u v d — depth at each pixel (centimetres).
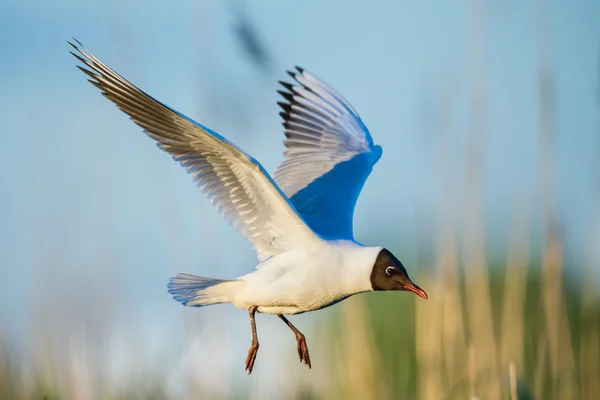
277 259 938
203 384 1117
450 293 1137
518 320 1182
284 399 1228
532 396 1155
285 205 902
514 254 1198
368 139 1136
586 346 1227
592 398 1201
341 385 1213
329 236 995
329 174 1084
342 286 945
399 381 1269
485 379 1122
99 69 881
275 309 955
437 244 1160
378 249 954
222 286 950
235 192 911
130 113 889
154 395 1109
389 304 1342
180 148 894
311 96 1130
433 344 1127
